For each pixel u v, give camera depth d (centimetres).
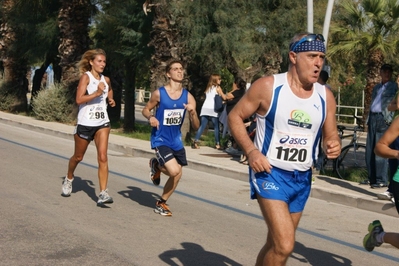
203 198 1170
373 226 684
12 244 771
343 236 931
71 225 884
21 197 1055
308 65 529
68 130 2281
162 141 952
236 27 2172
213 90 1881
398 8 2816
